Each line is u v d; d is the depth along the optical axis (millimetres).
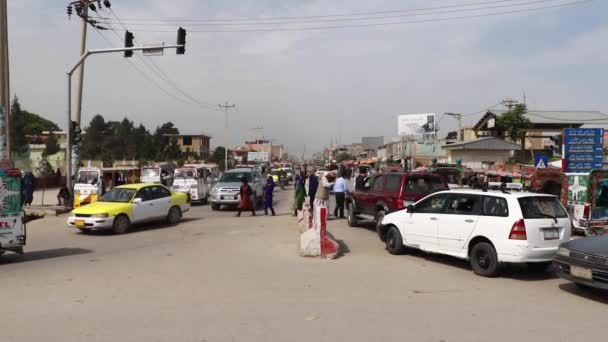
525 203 8883
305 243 10844
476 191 9734
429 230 10328
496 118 45969
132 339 5410
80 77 24203
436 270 9562
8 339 5414
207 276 8773
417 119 62219
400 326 5922
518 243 8594
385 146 85875
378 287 8016
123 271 9242
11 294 7473
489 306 6906
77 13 23094
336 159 128875
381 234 11914
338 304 6910
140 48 19250
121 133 81625
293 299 7176
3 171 10383
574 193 13992
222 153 95188
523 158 44812
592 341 5426
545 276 9039
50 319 6160
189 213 21906
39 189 39188
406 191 13742
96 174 23391
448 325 5980
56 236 14812
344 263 10188
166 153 80688
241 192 19875
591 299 7359
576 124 44906
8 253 11633
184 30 19016
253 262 10195
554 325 6020
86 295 7387
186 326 5871
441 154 59188
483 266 9039
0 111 17734
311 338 5461
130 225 15789
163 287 7906
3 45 17953
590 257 7340
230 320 6125
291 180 62688
